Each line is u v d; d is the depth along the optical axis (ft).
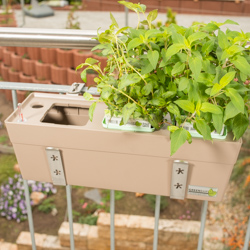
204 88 3.06
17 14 26.18
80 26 22.79
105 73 3.58
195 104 3.03
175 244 12.07
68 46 4.15
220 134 3.33
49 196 17.15
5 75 23.21
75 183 3.94
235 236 11.51
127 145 3.49
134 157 3.57
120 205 15.06
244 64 2.91
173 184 3.67
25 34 4.09
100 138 3.50
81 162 3.74
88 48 4.17
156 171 3.63
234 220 12.02
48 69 20.86
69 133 3.54
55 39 4.07
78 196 16.56
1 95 23.36
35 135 3.64
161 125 3.48
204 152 3.39
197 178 3.61
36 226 15.70
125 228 12.31
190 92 3.00
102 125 3.56
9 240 15.37
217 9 23.65
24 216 16.31
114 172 3.74
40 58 21.54
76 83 4.17
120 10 25.09
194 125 3.09
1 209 16.55
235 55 2.97
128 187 3.83
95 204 15.96
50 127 3.54
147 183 3.75
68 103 4.09
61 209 16.47
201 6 23.86
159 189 3.78
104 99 3.28
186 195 3.78
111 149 3.55
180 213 14.16
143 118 3.29
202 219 4.45
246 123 3.12
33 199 16.79
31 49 21.45
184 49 3.06
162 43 3.22
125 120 3.06
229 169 3.49
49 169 3.90
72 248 5.12
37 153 3.79
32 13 25.48
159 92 3.18
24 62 21.76
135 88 3.14
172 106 3.10
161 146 3.43
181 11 24.31
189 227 12.08
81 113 4.18
